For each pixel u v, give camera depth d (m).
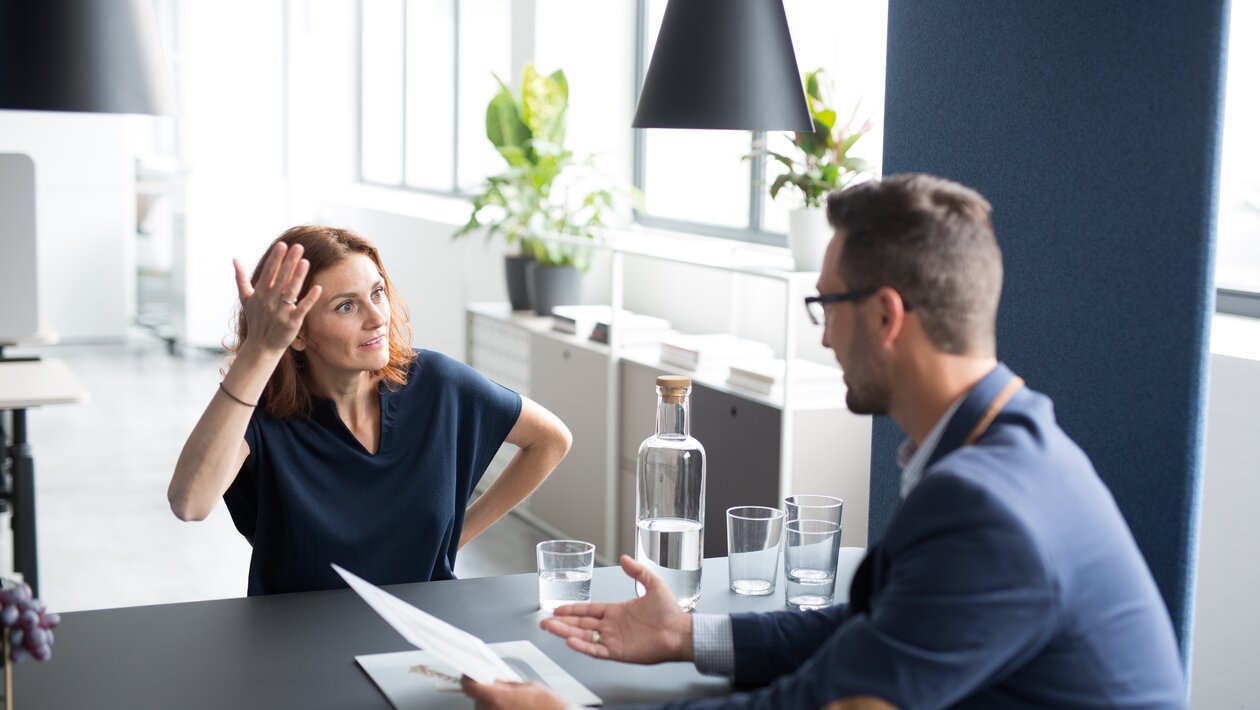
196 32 8.68
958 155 2.09
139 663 1.60
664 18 2.29
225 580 4.47
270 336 1.85
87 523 5.12
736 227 5.20
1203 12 1.70
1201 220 1.73
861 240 1.28
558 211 5.50
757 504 3.76
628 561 1.62
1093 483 1.22
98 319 8.97
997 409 1.26
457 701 1.49
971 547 1.12
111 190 8.83
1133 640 1.18
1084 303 1.88
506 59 7.07
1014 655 1.13
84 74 2.21
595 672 1.60
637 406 4.44
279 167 8.97
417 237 7.38
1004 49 1.99
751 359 4.21
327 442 2.07
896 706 1.13
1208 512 2.78
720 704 1.29
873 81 4.34
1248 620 2.71
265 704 1.48
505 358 5.41
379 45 8.86
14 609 1.33
